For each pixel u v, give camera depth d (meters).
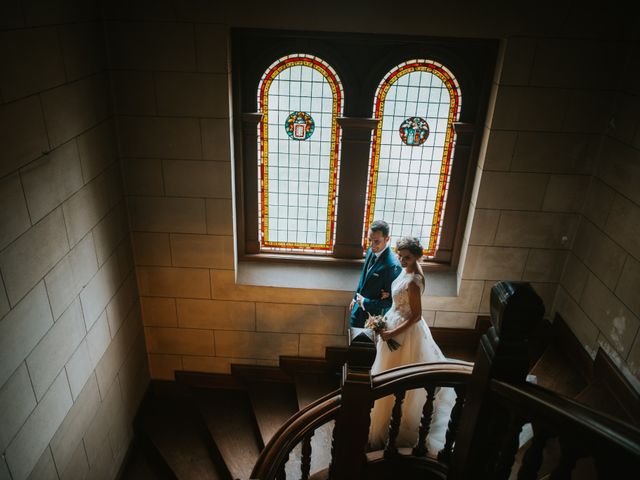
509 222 4.25
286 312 4.68
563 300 4.40
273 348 4.88
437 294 4.54
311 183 4.51
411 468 2.72
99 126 3.63
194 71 3.73
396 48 3.99
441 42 3.86
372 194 4.54
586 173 4.02
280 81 4.14
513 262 4.40
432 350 3.62
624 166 3.59
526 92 3.78
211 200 4.19
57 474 3.25
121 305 4.21
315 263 4.73
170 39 3.63
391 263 3.75
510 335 1.78
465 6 3.55
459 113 4.18
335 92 4.18
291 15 3.59
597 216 3.92
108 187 3.84
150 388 5.07
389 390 2.46
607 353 3.72
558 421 1.49
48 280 3.02
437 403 3.55
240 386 5.07
